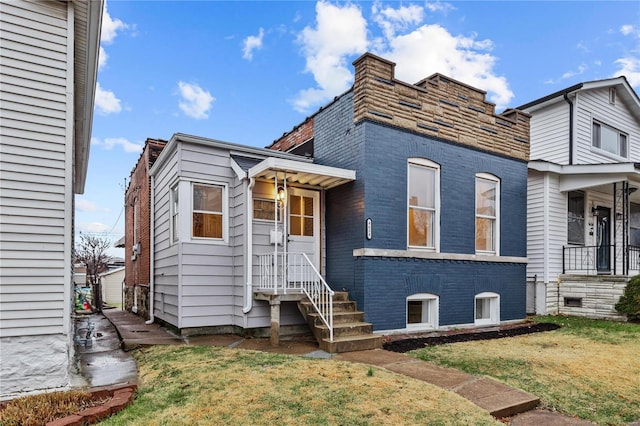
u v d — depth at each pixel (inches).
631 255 517.3
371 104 297.3
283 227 309.0
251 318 287.7
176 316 300.8
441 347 255.8
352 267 298.5
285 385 167.0
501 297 360.8
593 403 165.5
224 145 313.4
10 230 167.3
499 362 219.1
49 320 171.9
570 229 454.3
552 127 512.7
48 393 159.6
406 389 165.8
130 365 209.2
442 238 327.3
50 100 178.9
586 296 406.0
